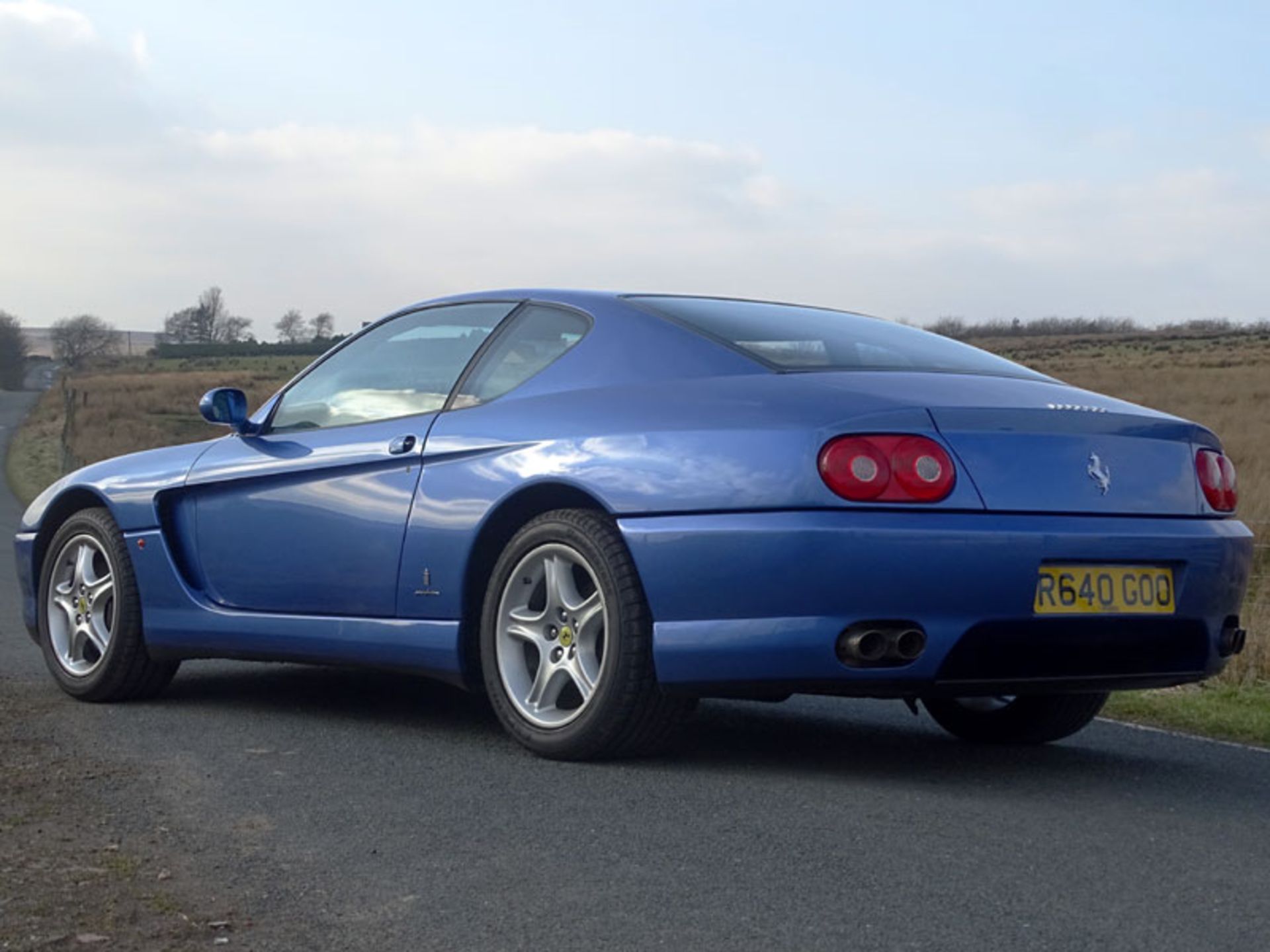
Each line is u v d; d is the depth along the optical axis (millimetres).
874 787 3797
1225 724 5137
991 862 3072
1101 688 3898
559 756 4035
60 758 4066
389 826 3326
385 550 4426
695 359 4059
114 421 52938
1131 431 3902
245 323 144875
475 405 4402
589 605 3982
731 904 2760
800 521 3584
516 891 2840
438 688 5398
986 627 3607
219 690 5387
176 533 5059
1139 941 2582
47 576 5312
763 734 4617
